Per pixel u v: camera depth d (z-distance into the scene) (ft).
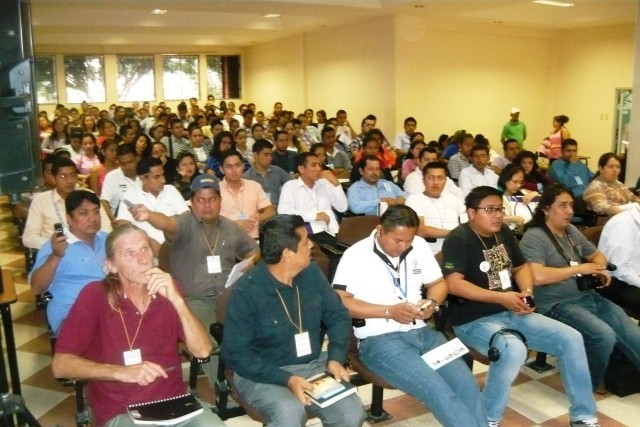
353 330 9.05
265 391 7.51
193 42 48.62
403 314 8.40
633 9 32.19
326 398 7.20
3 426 8.32
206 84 53.67
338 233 13.88
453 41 36.52
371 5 30.45
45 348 12.66
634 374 10.51
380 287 8.99
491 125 39.78
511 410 10.13
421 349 8.75
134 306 7.12
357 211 16.88
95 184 20.34
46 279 9.39
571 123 41.52
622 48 37.42
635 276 10.97
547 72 42.01
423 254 9.37
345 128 35.29
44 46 47.19
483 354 9.20
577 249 10.89
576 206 18.98
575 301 10.59
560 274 10.14
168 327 7.25
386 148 28.99
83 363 6.68
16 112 5.34
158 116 39.96
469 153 24.81
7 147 5.37
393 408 10.16
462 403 7.78
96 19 35.35
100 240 10.08
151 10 32.09
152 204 13.87
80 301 6.99
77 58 49.52
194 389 10.02
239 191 15.06
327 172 17.39
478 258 9.70
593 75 39.55
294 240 7.64
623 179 27.89
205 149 29.86
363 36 36.83
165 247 11.15
